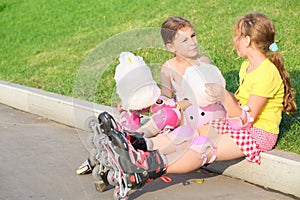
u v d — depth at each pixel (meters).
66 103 5.64
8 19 11.90
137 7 10.22
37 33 10.57
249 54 3.95
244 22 3.91
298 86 5.39
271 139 3.89
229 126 3.86
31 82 7.30
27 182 4.07
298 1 7.99
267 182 3.86
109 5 10.94
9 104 6.77
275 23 7.32
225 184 3.99
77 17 10.88
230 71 6.14
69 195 3.83
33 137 5.27
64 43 9.51
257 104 3.80
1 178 4.16
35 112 6.25
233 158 3.88
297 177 3.65
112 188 3.94
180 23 3.92
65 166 4.41
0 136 5.33
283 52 6.46
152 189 3.91
